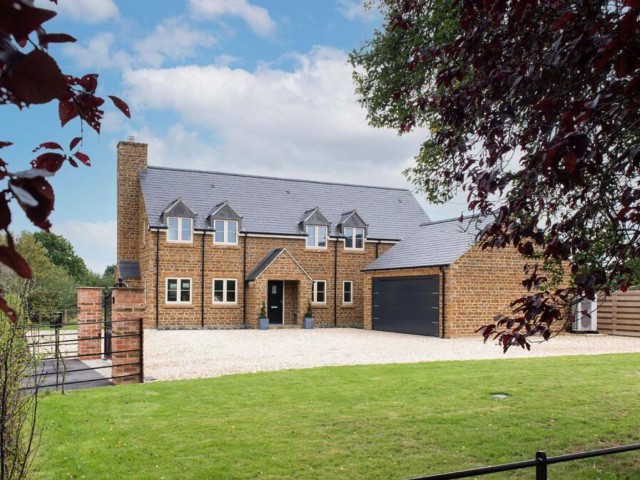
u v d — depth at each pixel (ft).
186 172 96.99
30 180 3.46
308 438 22.56
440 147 23.62
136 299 35.06
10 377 15.47
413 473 19.13
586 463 20.75
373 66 29.04
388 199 110.83
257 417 25.44
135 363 34.76
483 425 24.57
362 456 20.70
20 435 17.31
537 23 13.11
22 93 3.21
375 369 38.52
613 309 77.61
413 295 79.00
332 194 106.22
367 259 99.86
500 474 19.51
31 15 2.89
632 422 25.07
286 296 94.38
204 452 20.76
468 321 73.00
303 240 95.50
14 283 16.38
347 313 97.71
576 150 8.50
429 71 24.90
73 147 5.48
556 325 78.13
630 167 11.95
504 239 13.50
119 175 94.02
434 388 31.83
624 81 10.22
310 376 35.63
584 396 29.96
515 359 44.45
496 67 13.78
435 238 84.58
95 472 18.62
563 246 12.63
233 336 73.46
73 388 33.60
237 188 98.22
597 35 10.33
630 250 12.71
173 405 27.50
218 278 89.25
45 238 163.32
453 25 20.54
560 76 12.07
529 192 12.33
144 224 89.45
